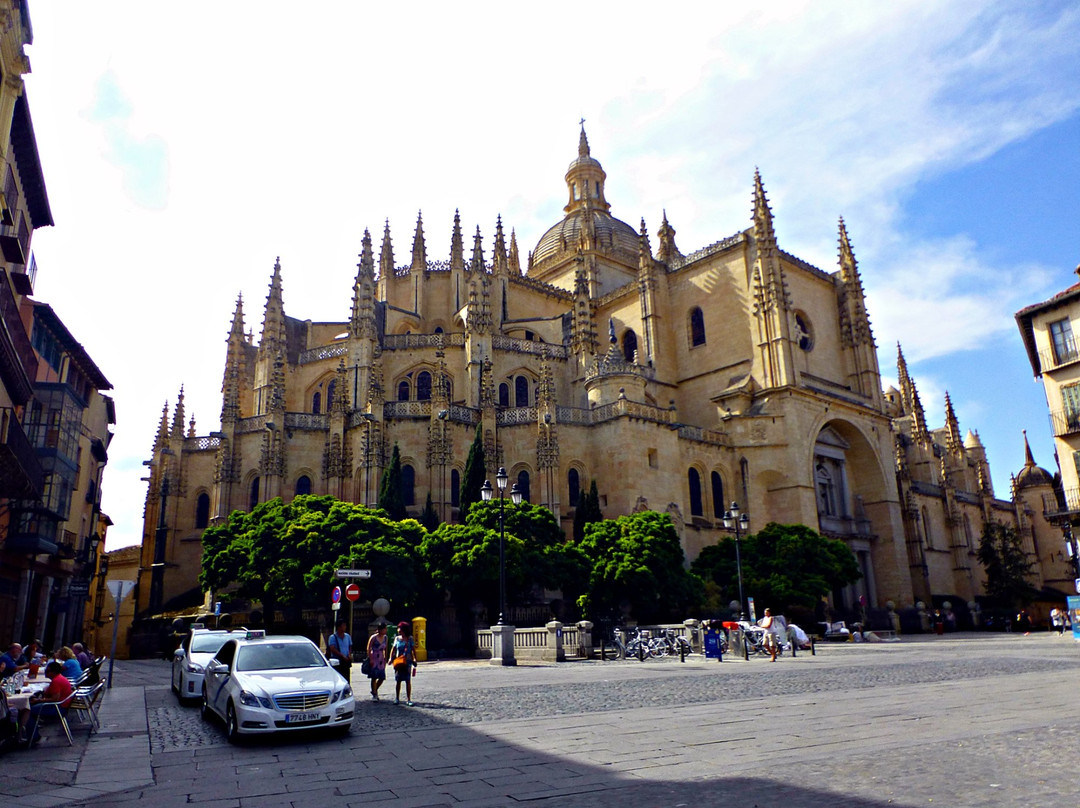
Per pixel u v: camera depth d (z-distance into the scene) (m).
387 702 21.42
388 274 77.62
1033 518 102.31
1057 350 49.72
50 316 41.88
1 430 29.44
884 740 13.22
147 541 64.00
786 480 68.25
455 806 9.83
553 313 86.56
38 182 37.16
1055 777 10.00
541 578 46.31
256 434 60.88
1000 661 31.62
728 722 15.90
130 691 27.61
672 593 49.06
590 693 22.30
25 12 27.17
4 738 16.14
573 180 114.69
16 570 39.78
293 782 11.73
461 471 58.47
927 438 97.94
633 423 60.66
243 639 18.02
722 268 77.25
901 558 76.50
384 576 43.62
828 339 80.94
